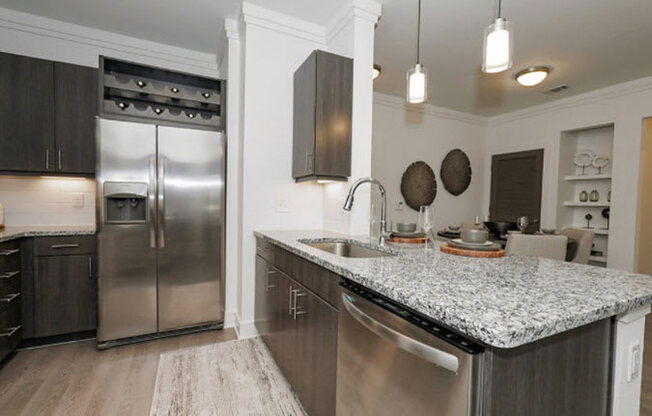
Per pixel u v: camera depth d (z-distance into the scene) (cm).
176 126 253
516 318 69
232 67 270
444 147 501
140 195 235
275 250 207
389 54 323
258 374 201
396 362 94
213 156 257
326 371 136
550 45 299
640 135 371
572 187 463
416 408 86
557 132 450
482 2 238
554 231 315
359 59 233
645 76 365
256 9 250
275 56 259
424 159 483
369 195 241
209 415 163
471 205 530
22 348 230
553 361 81
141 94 261
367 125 238
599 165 432
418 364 85
